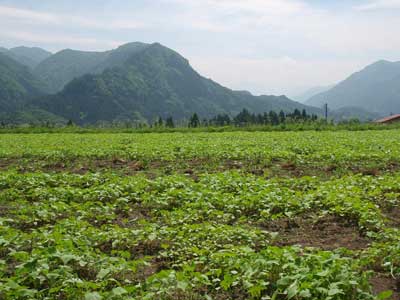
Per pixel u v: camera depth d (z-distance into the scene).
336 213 10.02
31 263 6.55
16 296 5.79
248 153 19.84
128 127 54.91
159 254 7.98
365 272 6.37
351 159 18.28
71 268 6.65
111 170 17.44
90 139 33.12
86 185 13.88
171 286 6.17
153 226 9.12
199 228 8.77
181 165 18.38
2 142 30.19
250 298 6.12
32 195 12.12
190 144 25.03
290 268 6.29
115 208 11.16
